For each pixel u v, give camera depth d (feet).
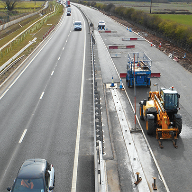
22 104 68.33
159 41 155.22
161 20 176.24
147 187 37.96
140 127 55.11
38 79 88.99
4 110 65.05
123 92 75.72
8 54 132.16
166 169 41.91
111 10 322.55
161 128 51.31
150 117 49.73
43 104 67.77
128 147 48.26
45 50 135.23
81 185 38.14
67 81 85.61
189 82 81.97
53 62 110.83
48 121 58.29
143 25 203.41
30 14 323.57
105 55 118.62
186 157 44.73
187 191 36.99
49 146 48.29
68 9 317.83
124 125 56.49
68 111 63.16
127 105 66.85
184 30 135.13
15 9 442.91
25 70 101.04
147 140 50.34
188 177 39.88
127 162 44.06
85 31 190.49
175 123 48.60
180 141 49.44
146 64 81.20
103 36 169.17
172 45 144.05
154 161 43.88
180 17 241.76
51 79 88.33
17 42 162.91
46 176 35.55
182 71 93.50
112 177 40.50
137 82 76.84
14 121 58.85
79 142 49.44
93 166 42.42
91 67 101.19
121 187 38.24
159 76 87.76
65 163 43.21
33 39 169.68
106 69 97.71
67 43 150.10
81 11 342.64
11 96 74.49
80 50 130.93
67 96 72.69
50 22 252.01
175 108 48.88
